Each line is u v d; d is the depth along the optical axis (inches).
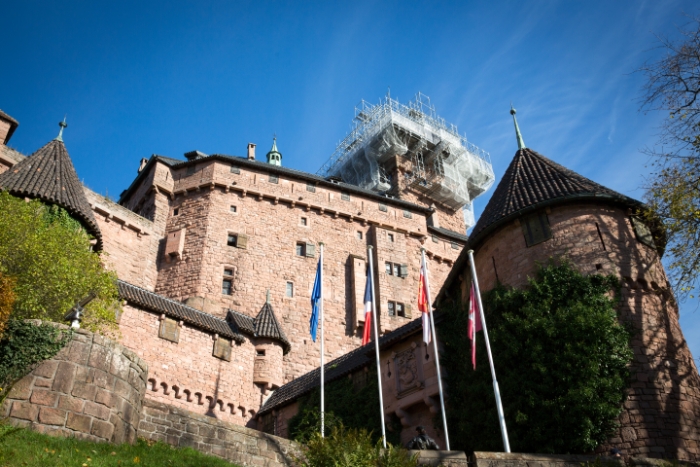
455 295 1175.0
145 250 1827.0
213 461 627.8
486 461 663.1
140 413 641.0
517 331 913.5
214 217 1926.7
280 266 1920.5
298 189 2089.1
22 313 789.9
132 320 1250.6
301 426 1206.9
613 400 834.8
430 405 1017.5
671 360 906.7
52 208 1132.5
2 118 1628.9
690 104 922.1
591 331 874.8
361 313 1907.0
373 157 2851.9
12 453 491.5
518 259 1024.9
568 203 1032.8
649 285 977.5
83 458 525.0
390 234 2151.8
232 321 1480.1
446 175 2839.6
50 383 576.1
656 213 960.9
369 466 578.9
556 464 676.7
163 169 2009.1
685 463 778.2
